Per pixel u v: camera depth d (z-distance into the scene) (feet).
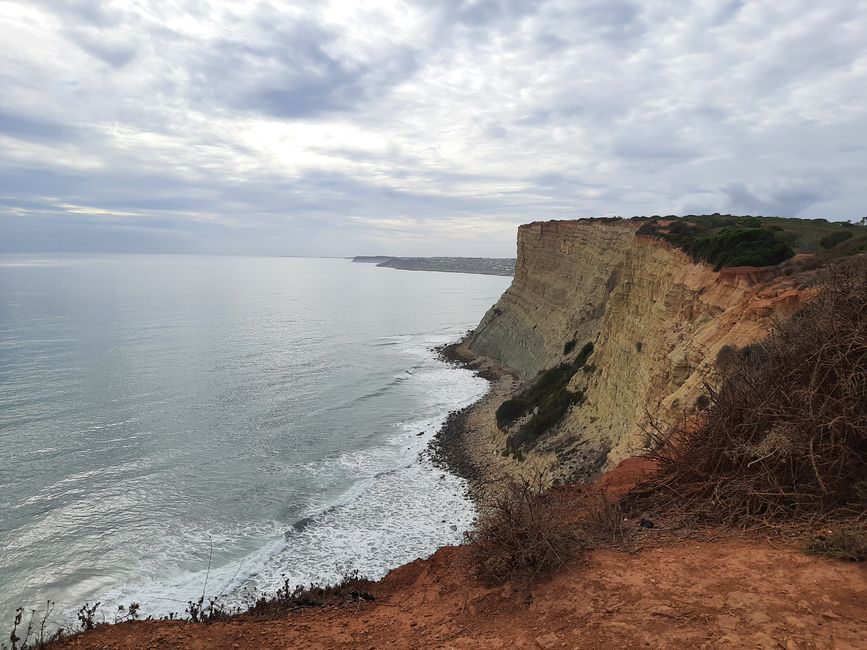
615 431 79.92
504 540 22.95
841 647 14.01
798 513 21.85
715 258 76.69
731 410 27.22
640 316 89.92
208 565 68.18
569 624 17.67
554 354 151.74
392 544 72.08
